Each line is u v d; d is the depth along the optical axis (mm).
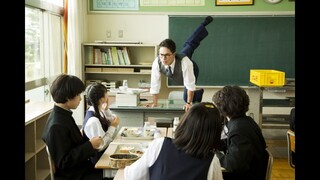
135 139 2826
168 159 1559
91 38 5688
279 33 5551
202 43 5594
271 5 5523
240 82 5648
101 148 2488
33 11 4133
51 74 4684
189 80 3744
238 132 2094
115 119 2932
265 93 5602
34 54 4188
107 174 2172
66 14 4898
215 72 5656
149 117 3758
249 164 2074
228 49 5609
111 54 5508
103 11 5617
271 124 4648
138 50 5691
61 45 5012
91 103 2787
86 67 5516
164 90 5672
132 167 1664
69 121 2225
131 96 3736
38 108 3562
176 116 3740
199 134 1533
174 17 5582
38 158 3666
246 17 5543
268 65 5613
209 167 1545
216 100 2217
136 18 5637
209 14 5555
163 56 3549
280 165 4309
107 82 5566
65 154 2129
